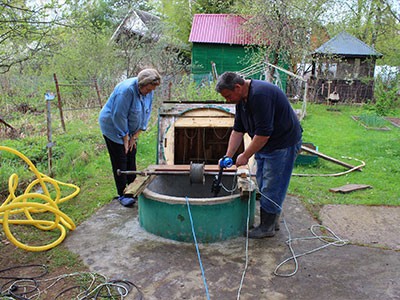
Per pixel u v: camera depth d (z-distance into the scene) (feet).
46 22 18.49
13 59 21.02
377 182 16.71
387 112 42.75
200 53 50.85
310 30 43.52
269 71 38.32
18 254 10.06
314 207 13.67
